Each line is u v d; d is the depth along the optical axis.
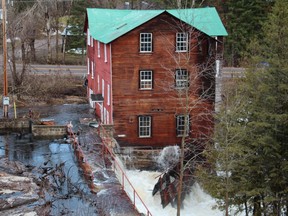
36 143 33.16
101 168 27.22
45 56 67.00
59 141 33.81
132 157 33.31
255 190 22.41
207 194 30.28
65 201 22.34
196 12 37.34
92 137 32.84
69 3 72.50
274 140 22.97
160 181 28.09
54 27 71.56
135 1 76.94
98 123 36.81
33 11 66.62
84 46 68.25
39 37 77.81
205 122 35.00
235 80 29.16
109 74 34.38
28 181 24.69
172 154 33.22
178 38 34.06
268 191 22.77
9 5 61.25
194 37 33.69
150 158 33.50
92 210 21.22
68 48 71.31
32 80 49.41
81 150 28.55
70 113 41.81
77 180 25.19
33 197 22.45
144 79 34.31
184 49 34.28
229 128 22.22
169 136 35.12
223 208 24.08
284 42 23.20
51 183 24.70
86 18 44.50
